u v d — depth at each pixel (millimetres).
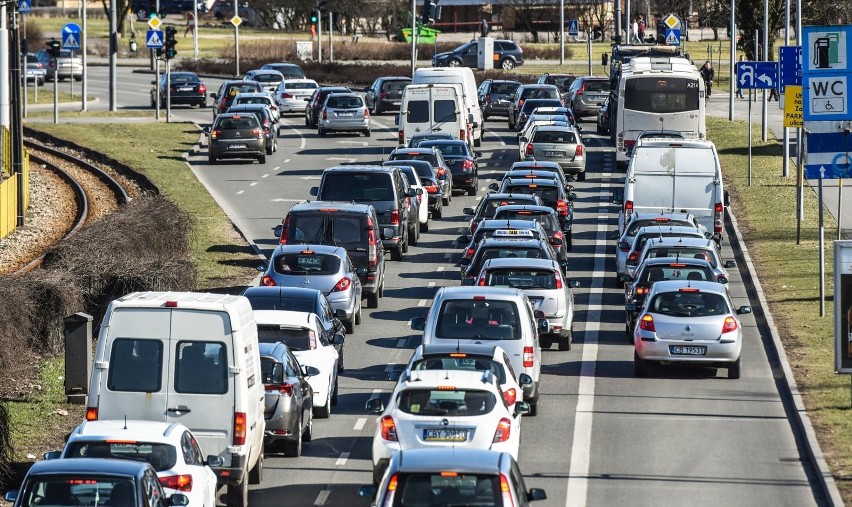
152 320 53531
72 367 71938
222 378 53344
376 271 99250
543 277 85188
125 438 46812
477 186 158500
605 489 57375
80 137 194125
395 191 115562
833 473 58219
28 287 82125
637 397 74375
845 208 140125
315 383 69500
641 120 165000
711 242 96500
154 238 108438
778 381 77875
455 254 121312
